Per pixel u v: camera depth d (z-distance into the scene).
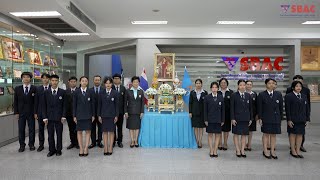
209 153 5.22
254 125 5.40
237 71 9.75
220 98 4.90
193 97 5.61
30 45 7.18
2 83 5.93
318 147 5.90
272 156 4.93
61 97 5.00
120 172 4.10
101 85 6.08
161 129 5.64
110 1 6.12
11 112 6.14
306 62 9.75
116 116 5.11
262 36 9.17
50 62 8.31
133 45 9.73
